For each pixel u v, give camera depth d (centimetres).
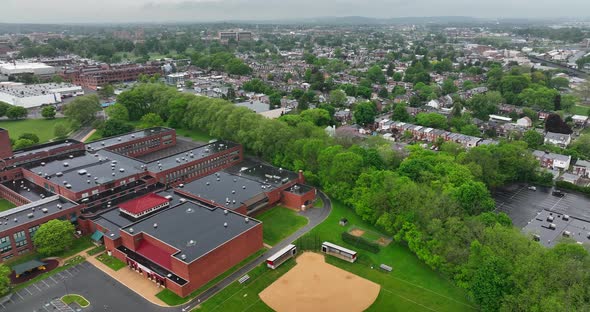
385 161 17862
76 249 13388
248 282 11750
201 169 19450
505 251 10394
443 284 11575
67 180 16212
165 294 11194
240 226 13038
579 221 13775
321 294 11225
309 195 16462
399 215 13475
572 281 9181
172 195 15912
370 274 12112
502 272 9856
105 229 13425
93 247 13525
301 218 15488
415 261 12681
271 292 11325
